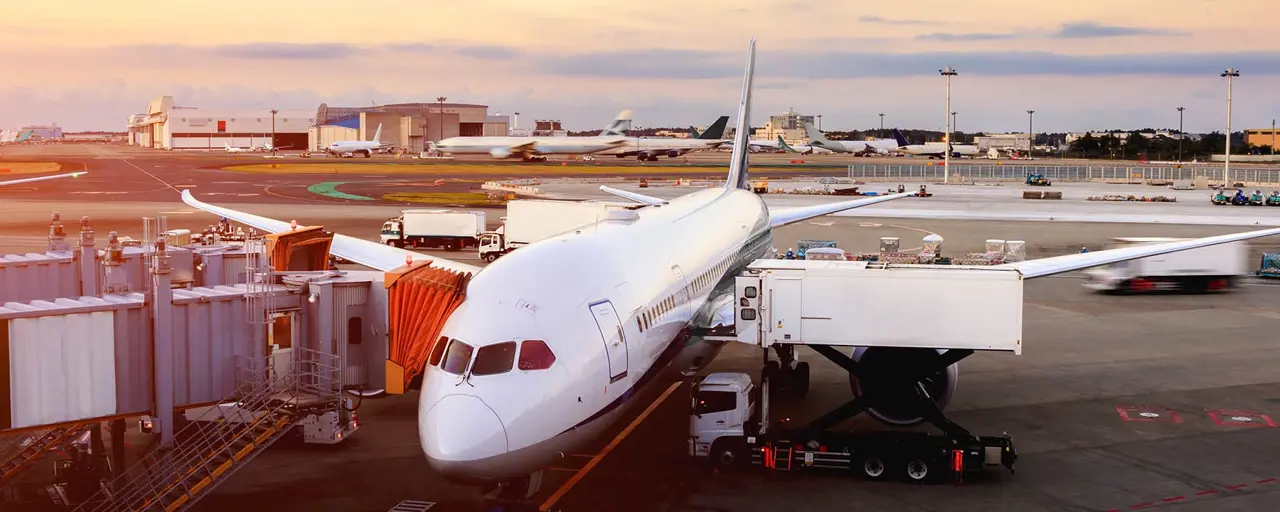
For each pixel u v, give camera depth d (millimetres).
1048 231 86062
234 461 24141
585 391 21344
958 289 26656
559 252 24859
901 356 28422
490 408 19781
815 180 158375
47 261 28938
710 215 38844
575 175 172500
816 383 37125
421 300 26359
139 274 29609
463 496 25188
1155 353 42000
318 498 25000
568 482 26312
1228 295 56375
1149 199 117625
